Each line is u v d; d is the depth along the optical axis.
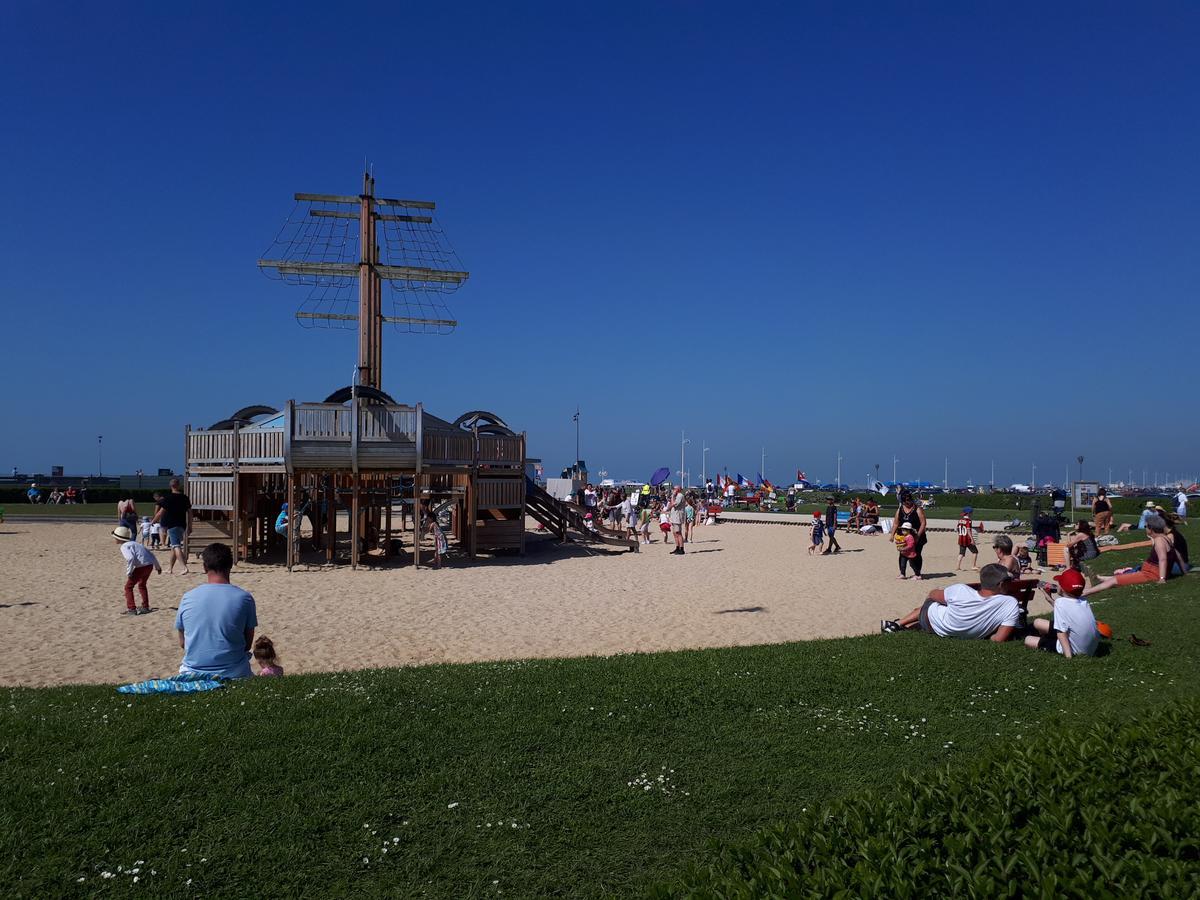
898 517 22.06
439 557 24.05
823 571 23.69
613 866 4.54
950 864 3.20
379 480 28.33
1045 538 22.12
